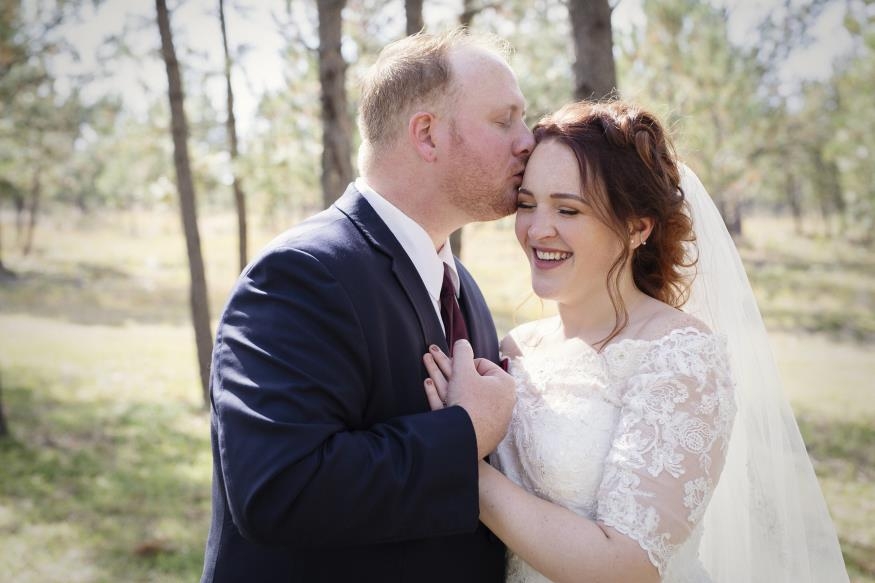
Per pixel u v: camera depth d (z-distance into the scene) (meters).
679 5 9.38
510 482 1.72
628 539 1.56
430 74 1.84
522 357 2.10
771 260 17.12
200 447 7.13
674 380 1.66
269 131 7.36
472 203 1.90
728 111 9.67
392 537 1.56
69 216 33.03
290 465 1.47
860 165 10.95
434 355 1.81
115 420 8.09
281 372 1.56
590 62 3.49
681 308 2.08
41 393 9.45
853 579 4.02
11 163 10.15
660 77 9.44
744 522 2.01
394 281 1.81
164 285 21.73
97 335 14.39
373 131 1.92
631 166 1.80
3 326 15.16
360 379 1.68
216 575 1.76
